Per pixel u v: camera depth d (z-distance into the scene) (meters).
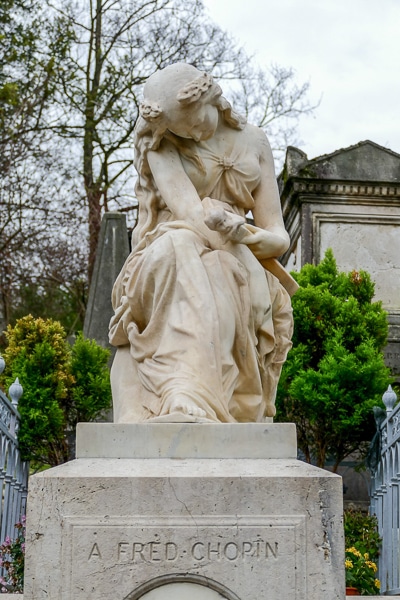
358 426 7.95
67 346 9.14
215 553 2.91
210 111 3.89
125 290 3.79
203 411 3.24
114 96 18.14
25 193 16.78
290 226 12.17
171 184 3.88
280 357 3.94
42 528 2.93
